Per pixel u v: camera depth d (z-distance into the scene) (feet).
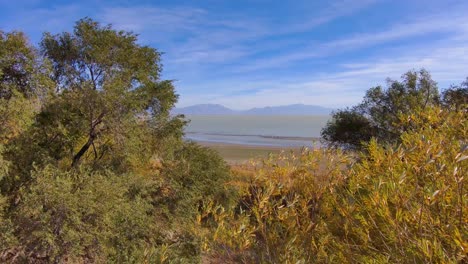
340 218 6.52
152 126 46.47
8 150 31.86
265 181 7.59
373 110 60.75
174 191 46.03
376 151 6.70
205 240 6.98
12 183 34.01
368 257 5.45
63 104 38.40
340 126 65.36
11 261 26.81
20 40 34.47
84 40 42.09
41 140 38.50
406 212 5.40
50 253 26.81
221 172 51.85
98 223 28.91
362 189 6.49
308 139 238.07
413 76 59.16
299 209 7.27
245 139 240.53
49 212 26.78
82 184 30.71
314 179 7.25
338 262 5.89
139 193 38.37
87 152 44.47
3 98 31.48
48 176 29.71
